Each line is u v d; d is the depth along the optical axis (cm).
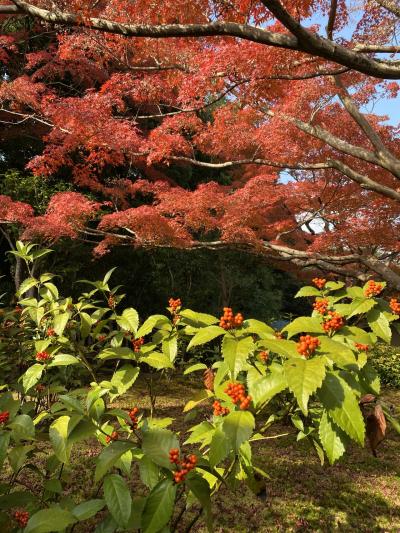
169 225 662
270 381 138
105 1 516
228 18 421
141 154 688
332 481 373
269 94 513
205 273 1035
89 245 870
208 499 124
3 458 139
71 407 145
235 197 679
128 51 658
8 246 873
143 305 1001
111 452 129
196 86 493
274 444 441
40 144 910
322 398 133
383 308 174
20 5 365
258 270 1141
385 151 598
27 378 215
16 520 150
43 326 329
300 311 1597
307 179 864
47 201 727
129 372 203
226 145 690
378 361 784
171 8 417
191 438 175
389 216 736
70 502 156
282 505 326
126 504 128
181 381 711
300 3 415
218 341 839
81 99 620
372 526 305
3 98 647
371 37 599
